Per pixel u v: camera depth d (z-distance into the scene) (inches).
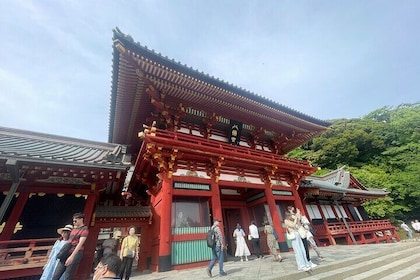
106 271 110.4
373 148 1582.2
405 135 1517.0
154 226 453.7
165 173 414.9
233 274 272.4
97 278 111.2
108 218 445.7
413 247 453.1
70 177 387.9
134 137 603.2
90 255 393.7
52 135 513.3
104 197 562.6
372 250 403.9
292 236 282.7
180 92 468.4
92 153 472.7
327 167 1583.4
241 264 359.6
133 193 642.2
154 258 410.0
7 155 303.3
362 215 963.3
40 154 360.8
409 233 905.5
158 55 381.7
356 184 1000.2
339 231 748.6
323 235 723.4
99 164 368.5
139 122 542.3
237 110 559.5
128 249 272.5
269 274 253.3
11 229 325.7
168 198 392.8
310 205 800.3
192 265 370.0
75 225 206.5
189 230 398.9
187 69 419.2
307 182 757.3
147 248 465.1
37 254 331.3
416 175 1144.2
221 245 283.9
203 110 534.3
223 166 515.5
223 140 588.7
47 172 364.8
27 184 355.3
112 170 384.5
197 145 429.1
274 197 557.6
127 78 417.4
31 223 341.1
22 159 311.4
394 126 1603.1
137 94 458.0
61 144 501.7
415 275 286.7
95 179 404.8
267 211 550.9
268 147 708.0
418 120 1510.8
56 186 375.9
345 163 1512.1
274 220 517.7
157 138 385.7
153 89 433.4
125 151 525.3
